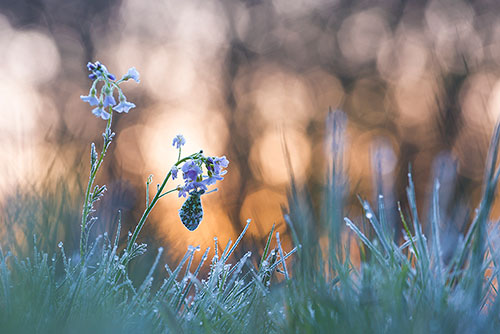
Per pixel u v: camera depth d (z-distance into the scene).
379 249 0.89
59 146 1.14
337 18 4.64
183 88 4.40
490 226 0.89
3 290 0.87
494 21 3.56
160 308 0.84
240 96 4.50
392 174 0.87
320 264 0.84
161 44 4.47
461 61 0.95
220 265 0.92
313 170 0.83
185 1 4.52
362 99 4.39
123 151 3.83
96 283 0.89
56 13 4.34
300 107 4.49
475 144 0.92
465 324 0.82
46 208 1.00
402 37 4.29
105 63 4.37
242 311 0.89
